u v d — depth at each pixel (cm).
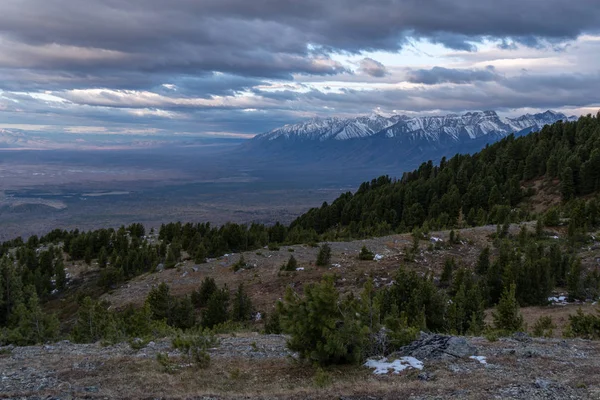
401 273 4088
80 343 2941
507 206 9450
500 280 5009
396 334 2078
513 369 1683
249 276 6612
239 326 3994
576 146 12050
